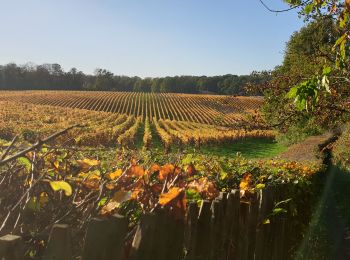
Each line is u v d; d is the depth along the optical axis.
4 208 1.88
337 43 3.62
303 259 6.09
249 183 3.70
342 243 8.78
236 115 75.75
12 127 31.05
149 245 1.89
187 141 38.31
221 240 2.76
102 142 31.27
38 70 149.00
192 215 2.40
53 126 36.28
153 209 1.97
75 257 1.65
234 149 42.53
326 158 22.03
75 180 2.07
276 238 4.29
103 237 1.61
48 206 1.99
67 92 106.31
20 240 1.33
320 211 8.94
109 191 2.08
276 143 48.00
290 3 4.22
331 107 8.23
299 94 3.45
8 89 142.75
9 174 2.12
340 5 3.90
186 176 2.77
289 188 5.00
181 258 2.24
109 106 85.19
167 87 159.62
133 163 2.15
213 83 156.38
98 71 164.00
